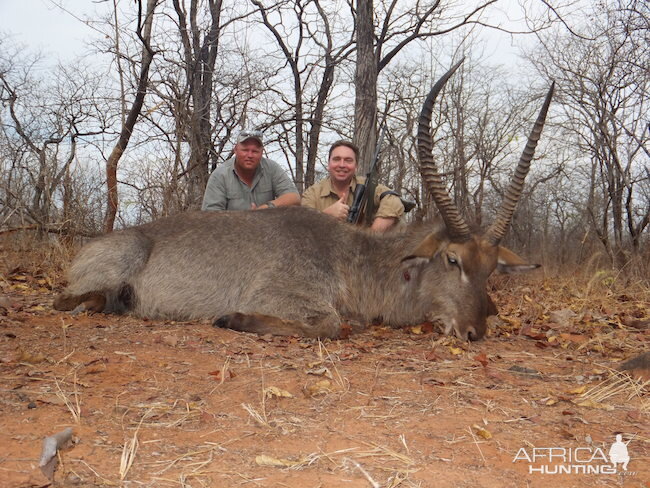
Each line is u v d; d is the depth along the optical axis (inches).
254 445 56.2
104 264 113.6
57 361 77.8
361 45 229.3
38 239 189.0
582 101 236.2
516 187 108.6
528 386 77.7
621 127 233.8
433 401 69.9
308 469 51.8
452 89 321.7
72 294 115.0
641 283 178.9
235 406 65.9
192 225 119.5
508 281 177.0
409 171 291.0
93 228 203.0
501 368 86.5
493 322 125.2
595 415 67.8
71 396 65.7
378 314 119.0
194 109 228.8
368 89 228.4
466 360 90.2
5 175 198.4
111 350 85.0
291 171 292.0
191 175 218.5
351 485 49.1
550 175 331.6
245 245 115.3
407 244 118.3
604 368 87.4
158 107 224.5
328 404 67.6
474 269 107.8
